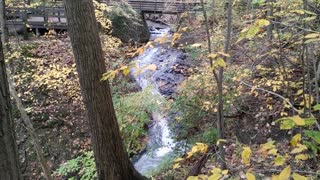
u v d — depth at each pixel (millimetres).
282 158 1730
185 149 6586
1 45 1481
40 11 13727
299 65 4637
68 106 9742
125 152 5363
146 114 7484
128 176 5305
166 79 10906
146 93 7367
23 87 9656
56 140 9305
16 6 11258
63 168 7488
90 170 6938
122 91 8266
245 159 1843
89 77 4789
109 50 9109
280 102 6566
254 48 5449
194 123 7117
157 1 17672
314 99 3787
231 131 7066
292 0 3592
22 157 8953
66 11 4688
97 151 5086
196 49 8289
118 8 13133
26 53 10719
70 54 10875
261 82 5961
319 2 3312
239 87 6512
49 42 11812
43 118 9555
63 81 9039
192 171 4734
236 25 5727
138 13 16547
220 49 5742
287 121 1726
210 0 7105
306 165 3254
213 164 5047
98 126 4934
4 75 1482
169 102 7699
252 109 7148
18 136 9156
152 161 7652
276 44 4445
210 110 6992
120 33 14516
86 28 4676
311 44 3484
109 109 4992
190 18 8414
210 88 6930
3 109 1458
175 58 11992
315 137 1657
